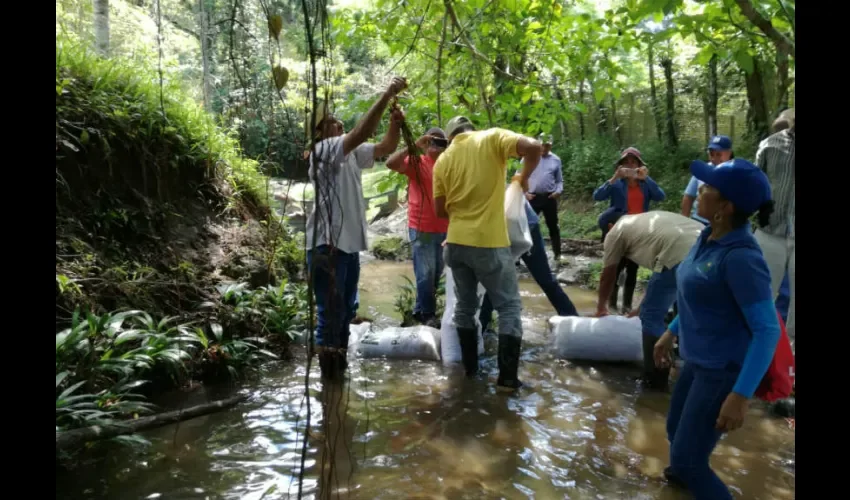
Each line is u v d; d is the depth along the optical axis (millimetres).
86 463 2904
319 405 3686
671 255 3689
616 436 3338
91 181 4602
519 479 2854
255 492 2686
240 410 3609
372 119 3512
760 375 2086
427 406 3732
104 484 2721
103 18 7215
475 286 4203
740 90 12227
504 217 4035
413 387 4059
